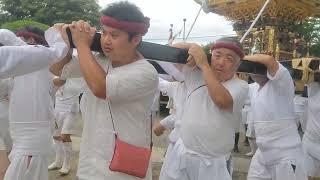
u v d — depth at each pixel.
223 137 3.19
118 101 2.40
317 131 4.89
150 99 2.54
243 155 9.09
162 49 2.84
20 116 3.92
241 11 9.68
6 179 3.94
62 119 6.26
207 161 3.21
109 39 2.37
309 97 4.98
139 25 2.38
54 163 6.56
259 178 4.09
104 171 2.43
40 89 3.95
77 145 8.23
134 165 2.43
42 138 3.96
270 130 3.93
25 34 3.57
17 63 2.30
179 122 3.58
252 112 4.18
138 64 2.45
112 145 2.44
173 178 3.34
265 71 3.71
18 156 3.90
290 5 9.22
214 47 3.14
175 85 3.90
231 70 3.13
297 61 4.36
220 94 3.00
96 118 2.48
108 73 2.46
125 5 2.36
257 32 9.29
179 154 3.33
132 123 2.48
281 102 3.89
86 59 2.32
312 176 5.02
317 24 15.16
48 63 2.40
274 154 3.93
